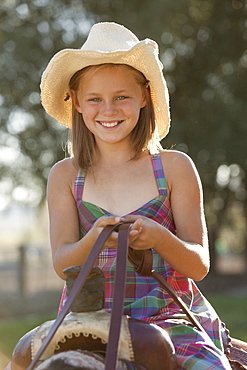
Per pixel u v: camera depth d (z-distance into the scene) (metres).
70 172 4.82
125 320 3.56
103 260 4.43
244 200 25.97
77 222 4.73
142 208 4.55
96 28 4.82
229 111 22.59
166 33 22.86
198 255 4.32
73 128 4.88
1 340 15.20
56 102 5.09
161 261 4.46
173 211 4.63
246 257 30.94
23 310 23.09
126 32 4.84
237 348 4.59
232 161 22.77
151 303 4.30
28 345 3.61
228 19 23.77
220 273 29.12
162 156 4.72
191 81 24.20
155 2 21.91
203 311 4.55
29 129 24.81
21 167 25.67
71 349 3.52
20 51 23.33
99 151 4.80
